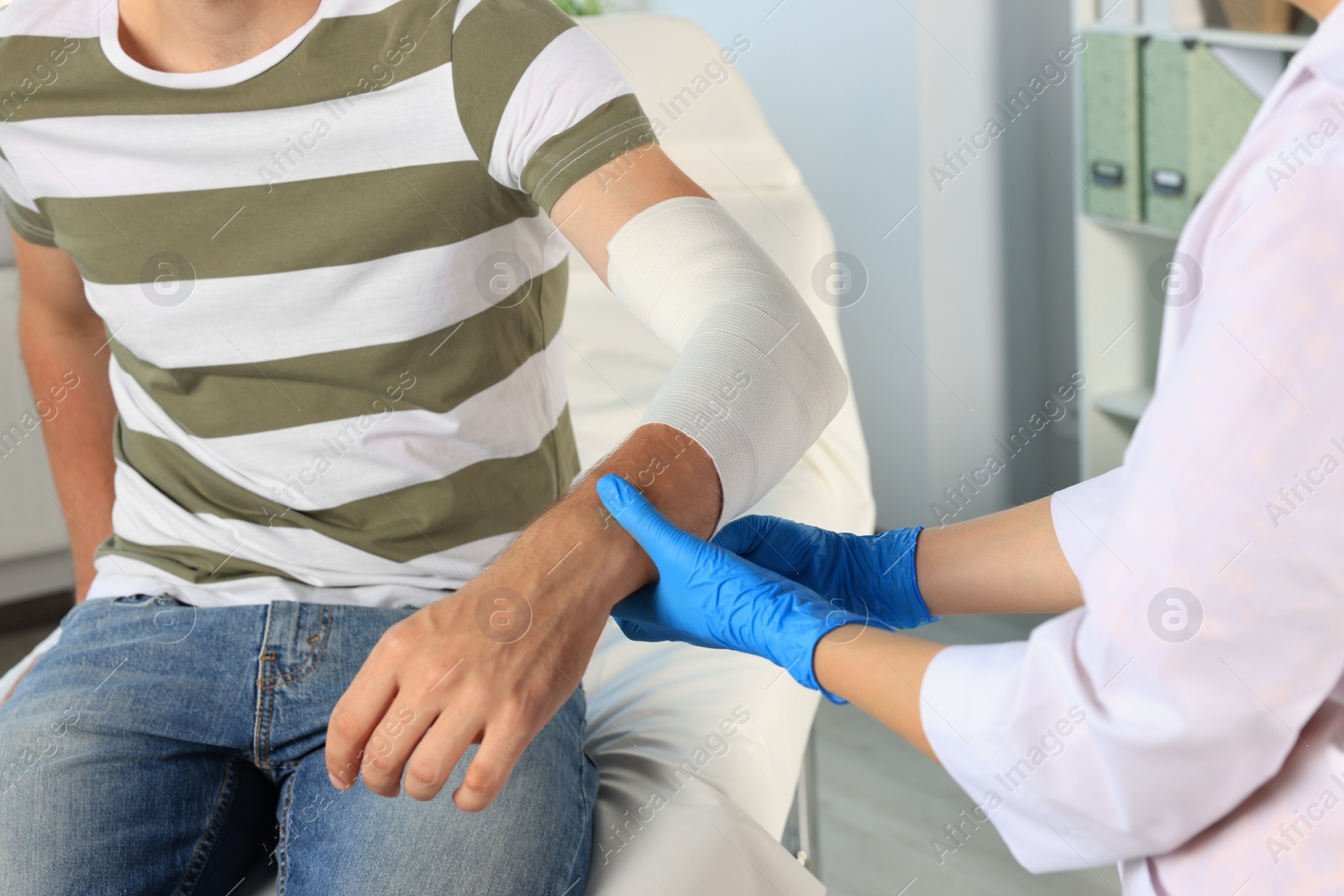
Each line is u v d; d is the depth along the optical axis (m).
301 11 0.88
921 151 2.26
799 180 1.74
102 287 0.90
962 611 0.82
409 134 0.85
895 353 2.46
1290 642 0.50
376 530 0.88
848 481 1.64
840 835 1.63
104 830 0.73
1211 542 0.50
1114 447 2.16
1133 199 1.95
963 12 2.20
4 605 2.41
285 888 0.73
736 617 0.68
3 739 0.76
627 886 0.75
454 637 0.67
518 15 0.85
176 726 0.78
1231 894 0.56
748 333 0.75
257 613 0.82
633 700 1.01
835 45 2.38
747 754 0.97
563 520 0.71
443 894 0.69
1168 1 1.83
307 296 0.86
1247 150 0.51
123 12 0.88
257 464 0.89
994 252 2.38
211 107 0.86
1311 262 0.47
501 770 0.65
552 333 0.97
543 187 0.83
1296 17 1.73
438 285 0.86
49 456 1.13
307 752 0.80
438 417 0.88
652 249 0.80
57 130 0.89
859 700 0.65
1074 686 0.56
